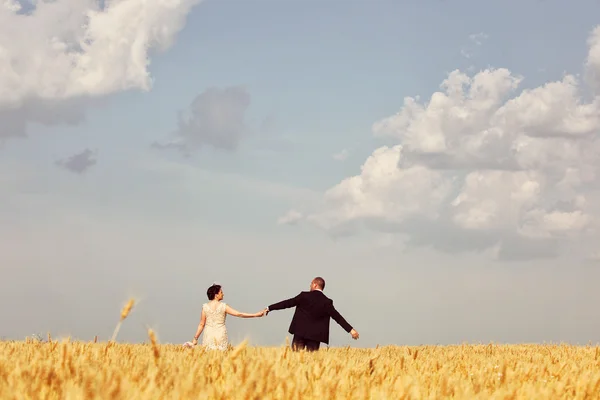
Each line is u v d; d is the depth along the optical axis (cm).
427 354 1498
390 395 648
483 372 874
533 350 1814
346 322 1584
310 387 631
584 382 727
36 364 631
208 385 584
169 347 1209
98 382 529
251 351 776
